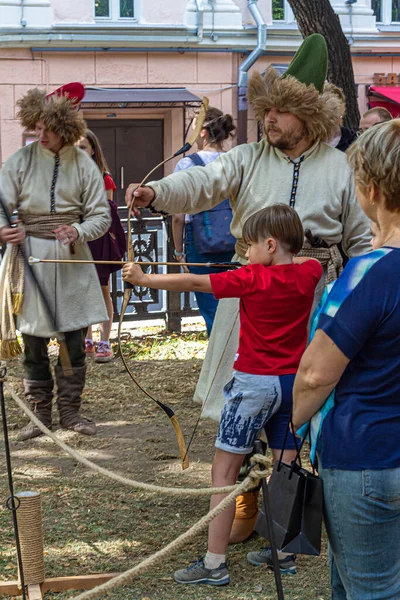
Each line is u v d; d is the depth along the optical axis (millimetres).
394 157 2430
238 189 4195
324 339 2477
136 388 7227
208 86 15648
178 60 15430
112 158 15766
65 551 4125
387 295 2432
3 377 3467
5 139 14766
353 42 16359
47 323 5676
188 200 4062
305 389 2547
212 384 4168
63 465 5383
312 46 4047
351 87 7777
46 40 14586
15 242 5461
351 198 4160
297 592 3748
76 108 5699
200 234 6316
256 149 4215
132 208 3908
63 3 14711
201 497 4832
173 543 2684
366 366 2482
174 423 3896
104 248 7734
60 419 6102
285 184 4102
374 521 2488
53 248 5676
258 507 4336
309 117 3994
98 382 7398
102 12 15055
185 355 8406
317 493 2586
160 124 15898
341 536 2549
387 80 16625
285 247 3652
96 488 4977
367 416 2473
